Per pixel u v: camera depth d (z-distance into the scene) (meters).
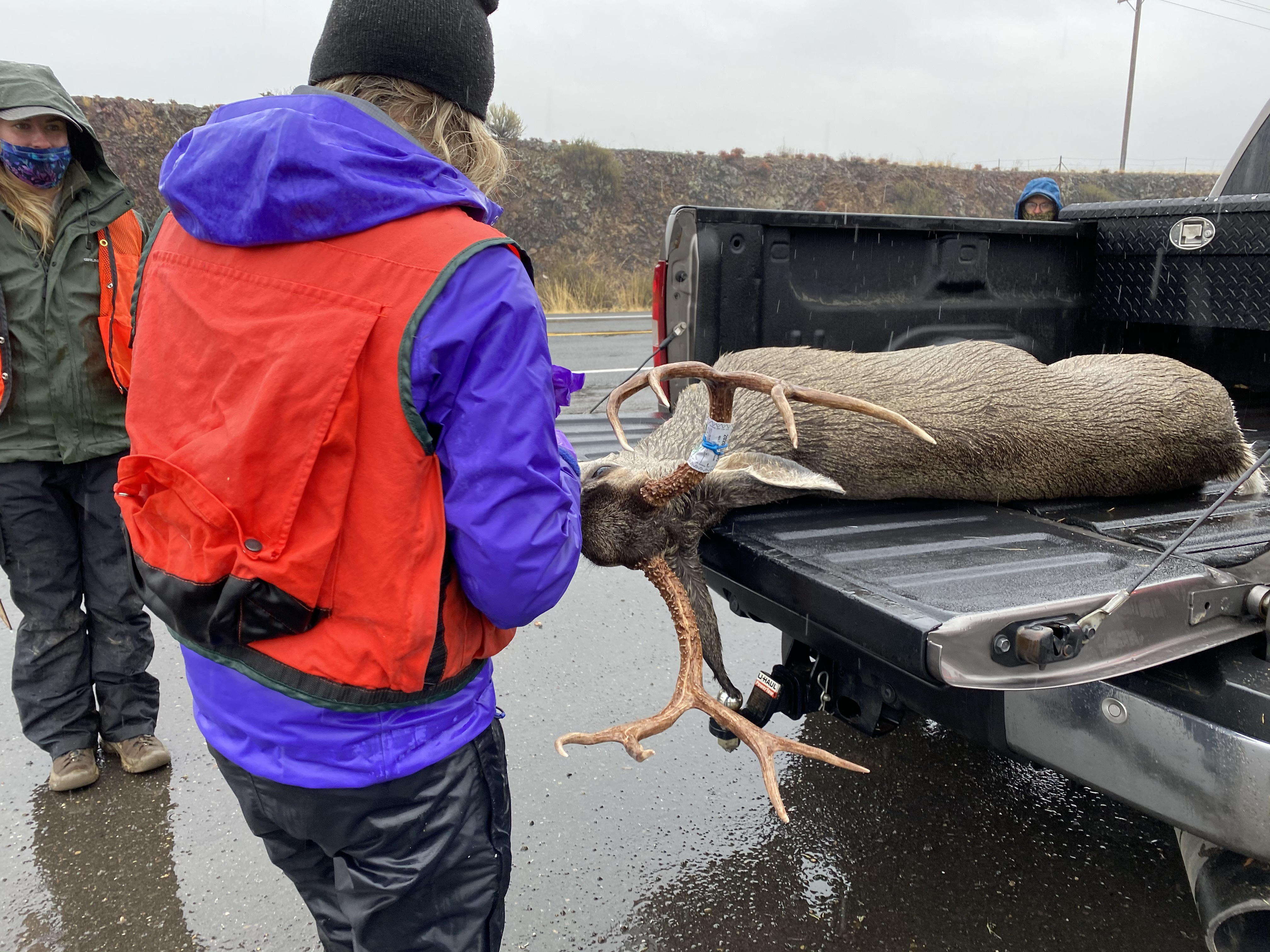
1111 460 3.51
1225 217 4.02
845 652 2.61
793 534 2.85
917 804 3.44
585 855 3.13
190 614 1.55
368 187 1.43
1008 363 3.49
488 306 1.45
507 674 4.41
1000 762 3.74
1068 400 3.44
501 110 30.05
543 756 3.72
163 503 1.55
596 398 9.66
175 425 1.57
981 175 34.78
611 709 4.09
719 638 2.90
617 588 5.54
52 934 2.79
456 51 1.65
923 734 3.98
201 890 2.99
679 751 3.79
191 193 1.51
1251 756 1.95
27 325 3.16
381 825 1.68
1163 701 2.08
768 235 3.85
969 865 3.08
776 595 2.54
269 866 3.11
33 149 3.04
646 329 18.45
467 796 1.77
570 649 4.68
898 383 3.37
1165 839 3.23
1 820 3.36
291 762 1.61
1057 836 3.25
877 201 32.72
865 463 3.29
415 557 1.50
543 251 28.25
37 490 3.30
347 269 1.45
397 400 1.44
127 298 3.34
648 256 29.25
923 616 2.01
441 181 1.55
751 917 2.83
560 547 1.59
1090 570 2.36
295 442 1.44
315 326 1.43
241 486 1.46
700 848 3.17
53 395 3.21
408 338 1.41
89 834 3.28
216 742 1.69
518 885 2.98
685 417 3.38
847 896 2.92
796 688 2.95
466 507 1.49
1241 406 4.77
